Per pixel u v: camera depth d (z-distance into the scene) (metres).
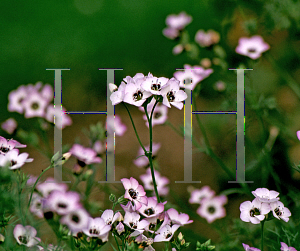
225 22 0.98
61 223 0.63
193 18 1.44
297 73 1.02
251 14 0.95
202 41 0.92
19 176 0.67
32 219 0.65
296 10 0.89
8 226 0.67
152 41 1.45
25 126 1.00
